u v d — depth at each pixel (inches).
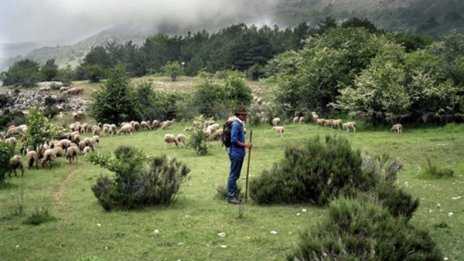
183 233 382.6
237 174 503.8
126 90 2006.6
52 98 2691.9
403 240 276.8
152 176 498.9
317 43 2108.8
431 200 493.4
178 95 2187.5
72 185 655.8
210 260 321.1
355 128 1425.9
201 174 728.3
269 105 1884.8
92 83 3580.2
